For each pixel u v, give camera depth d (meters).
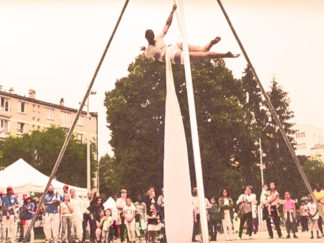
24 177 26.89
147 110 42.31
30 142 73.88
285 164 69.38
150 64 42.69
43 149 73.12
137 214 20.81
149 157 41.44
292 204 20.88
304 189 67.75
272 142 70.62
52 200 19.59
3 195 20.42
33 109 100.25
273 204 20.31
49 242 19.52
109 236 19.64
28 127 98.62
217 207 20.64
